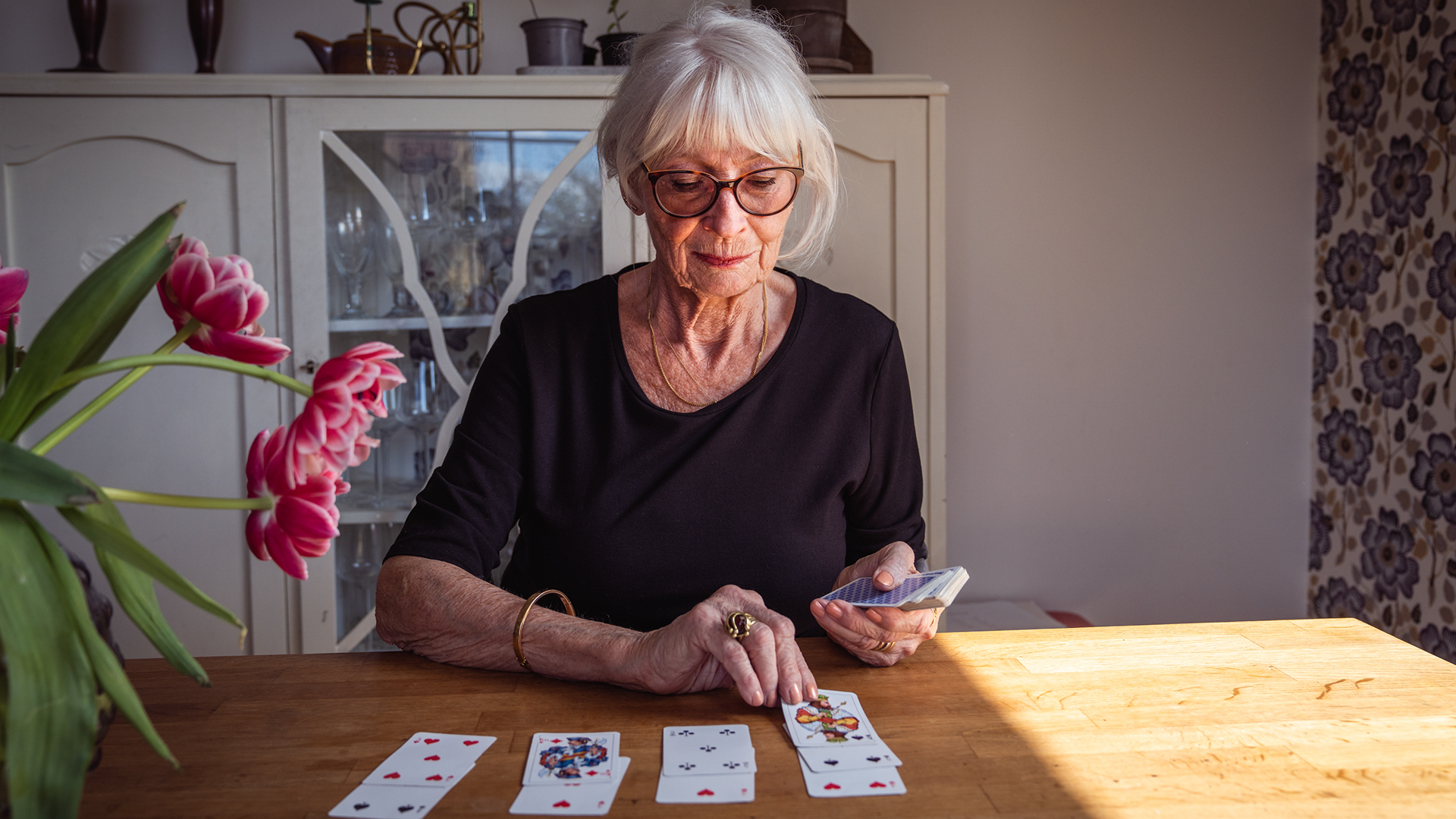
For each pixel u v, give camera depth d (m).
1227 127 2.68
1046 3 2.62
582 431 1.34
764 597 1.31
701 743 0.91
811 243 1.40
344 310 2.18
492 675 1.09
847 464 1.36
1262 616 2.81
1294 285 2.74
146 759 0.89
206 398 2.16
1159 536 2.77
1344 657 1.11
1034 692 1.02
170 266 0.73
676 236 1.22
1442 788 0.82
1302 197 2.72
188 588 0.67
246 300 0.72
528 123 2.15
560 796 0.81
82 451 2.15
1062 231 2.67
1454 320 2.27
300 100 2.12
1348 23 2.57
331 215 2.15
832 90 2.15
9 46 2.42
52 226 2.11
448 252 2.18
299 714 0.99
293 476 0.71
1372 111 2.50
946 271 2.66
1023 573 2.75
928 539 2.24
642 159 1.20
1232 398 2.75
